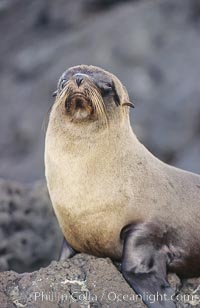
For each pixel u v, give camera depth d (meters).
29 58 72.38
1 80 71.94
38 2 76.69
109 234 21.73
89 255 21.91
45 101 68.06
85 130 21.94
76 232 22.09
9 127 67.00
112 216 21.67
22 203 30.47
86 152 21.89
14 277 21.38
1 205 30.14
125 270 20.88
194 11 74.88
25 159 62.97
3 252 29.39
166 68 69.62
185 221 22.17
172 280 21.55
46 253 29.75
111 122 22.20
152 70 69.44
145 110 66.19
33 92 69.06
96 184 21.73
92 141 21.92
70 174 21.83
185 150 61.66
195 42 71.88
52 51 72.12
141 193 21.91
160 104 66.62
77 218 21.86
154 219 21.70
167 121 65.25
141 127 64.44
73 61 69.88
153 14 73.94
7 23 77.00
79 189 21.73
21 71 71.81
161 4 75.12
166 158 62.84
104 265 21.34
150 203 21.88
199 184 23.11
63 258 22.91
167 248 21.83
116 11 75.44
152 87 68.25
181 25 73.44
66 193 21.88
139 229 21.47
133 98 67.38
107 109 22.16
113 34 71.62
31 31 75.44
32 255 29.64
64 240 23.14
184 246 22.06
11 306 20.47
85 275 21.25
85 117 21.78
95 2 76.31
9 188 30.72
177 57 70.50
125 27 72.19
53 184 22.14
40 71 70.94
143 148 22.98
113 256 22.02
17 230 30.02
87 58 69.69
